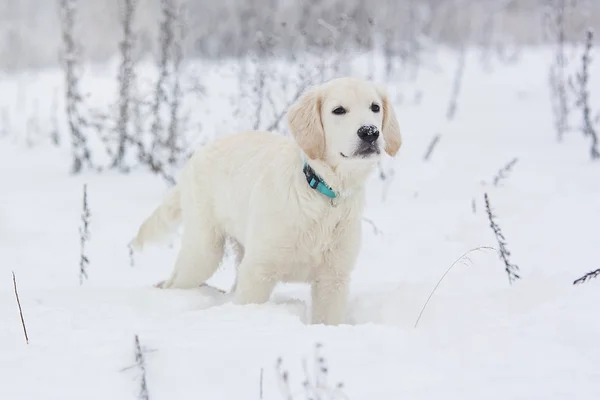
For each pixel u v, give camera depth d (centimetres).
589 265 678
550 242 769
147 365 402
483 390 366
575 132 1327
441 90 1753
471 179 1061
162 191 1093
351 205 620
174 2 1418
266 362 404
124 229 949
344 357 412
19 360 415
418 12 2294
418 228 887
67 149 1380
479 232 833
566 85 1600
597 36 2214
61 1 1288
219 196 693
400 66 1838
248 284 626
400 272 760
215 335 452
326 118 605
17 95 1917
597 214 850
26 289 686
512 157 1176
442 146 1274
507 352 419
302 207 606
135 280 797
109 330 480
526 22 2727
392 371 393
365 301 666
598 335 438
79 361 410
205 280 737
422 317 592
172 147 1149
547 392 362
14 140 1448
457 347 429
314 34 1461
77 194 1082
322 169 606
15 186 1129
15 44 2639
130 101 1246
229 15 1962
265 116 1199
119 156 1202
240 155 684
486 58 2098
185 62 1602
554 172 1065
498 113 1521
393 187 1066
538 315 491
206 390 380
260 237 616
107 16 2641
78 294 630
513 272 654
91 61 2398
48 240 907
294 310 584
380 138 588
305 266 631
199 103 1409
